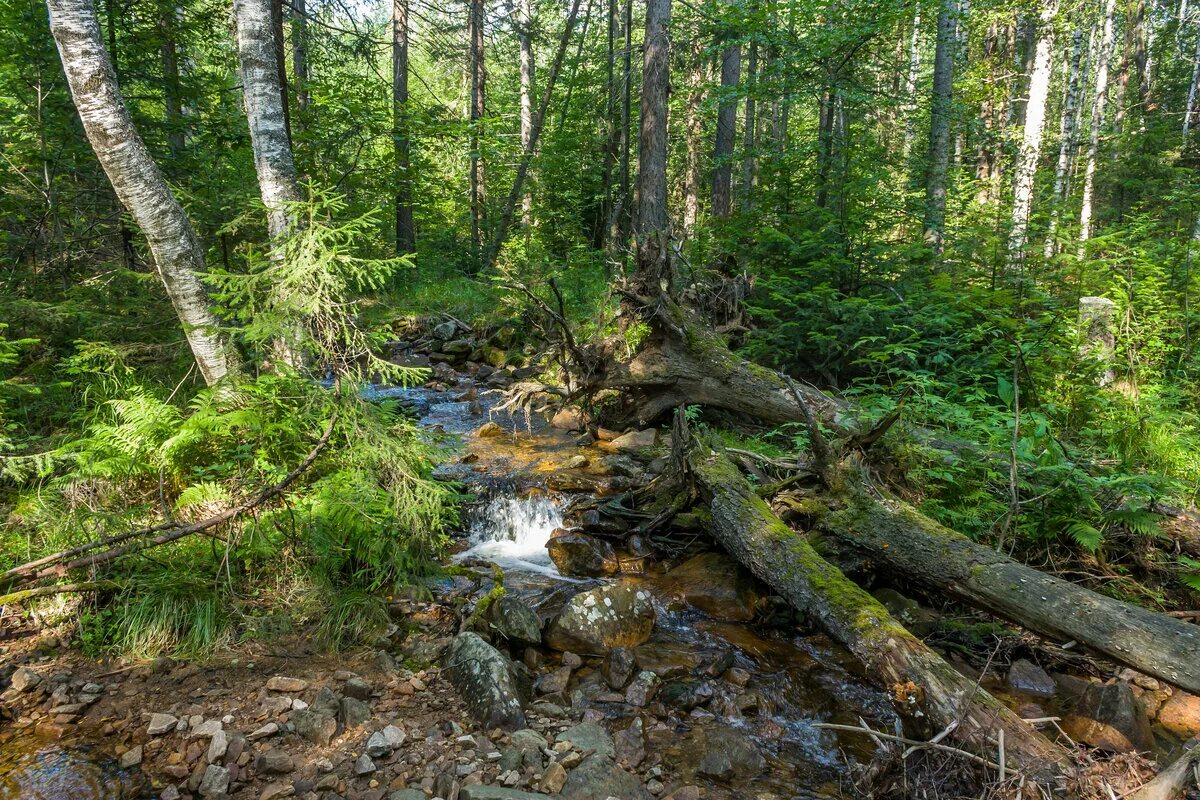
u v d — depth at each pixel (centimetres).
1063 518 466
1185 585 449
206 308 535
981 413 652
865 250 918
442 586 461
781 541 446
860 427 600
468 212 2139
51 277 855
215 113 1010
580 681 378
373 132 1175
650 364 771
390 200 1558
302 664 361
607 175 1778
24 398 563
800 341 855
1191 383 734
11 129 840
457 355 1166
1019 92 2038
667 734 333
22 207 857
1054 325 705
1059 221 1004
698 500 569
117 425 490
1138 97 2255
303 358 477
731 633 436
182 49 1164
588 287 1316
